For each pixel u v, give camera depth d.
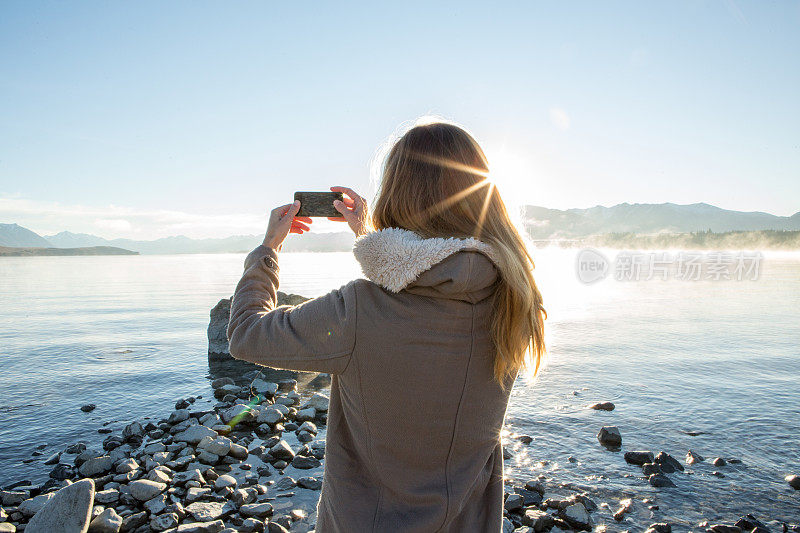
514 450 5.64
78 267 113.38
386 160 1.36
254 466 5.25
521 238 1.35
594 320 16.78
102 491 4.43
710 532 3.95
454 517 1.26
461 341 1.21
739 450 5.65
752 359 10.53
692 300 24.17
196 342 13.84
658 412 7.00
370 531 1.23
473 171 1.29
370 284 1.23
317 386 8.61
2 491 4.59
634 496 4.55
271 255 1.46
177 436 5.97
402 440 1.22
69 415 7.30
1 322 19.34
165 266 115.88
